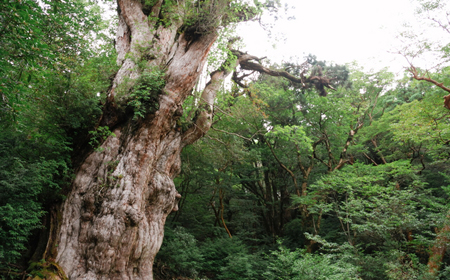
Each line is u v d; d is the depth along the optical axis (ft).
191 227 62.13
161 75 32.99
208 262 48.80
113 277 27.07
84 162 30.27
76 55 29.60
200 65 36.99
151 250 31.07
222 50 44.27
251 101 55.57
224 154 57.21
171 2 36.86
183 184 63.21
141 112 31.45
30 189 24.02
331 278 31.91
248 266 45.27
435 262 38.83
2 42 18.30
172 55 38.01
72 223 27.86
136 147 31.01
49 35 25.68
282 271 37.86
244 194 77.10
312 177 73.51
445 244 38.65
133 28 37.09
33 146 27.14
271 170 76.54
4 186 22.48
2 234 22.31
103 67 35.09
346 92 66.18
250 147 71.77
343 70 61.11
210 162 57.16
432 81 41.73
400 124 47.65
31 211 24.34
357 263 40.32
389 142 67.51
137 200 29.43
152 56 35.24
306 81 59.98
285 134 56.24
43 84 23.86
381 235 41.14
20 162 24.27
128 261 28.50
